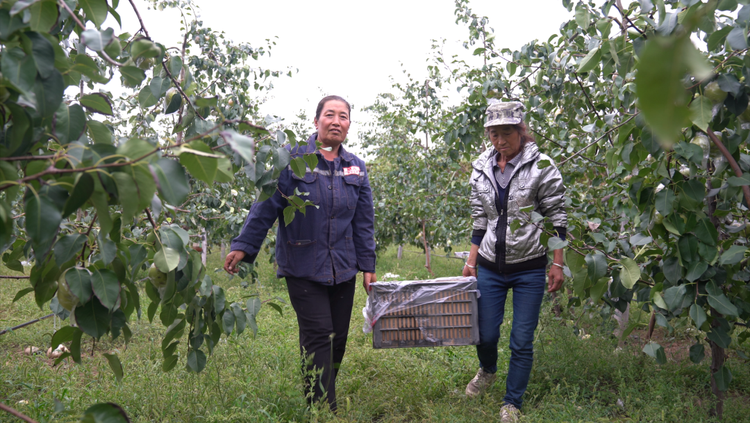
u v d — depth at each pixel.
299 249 2.65
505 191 2.86
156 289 1.79
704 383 3.16
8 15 1.04
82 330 1.38
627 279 2.25
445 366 3.56
